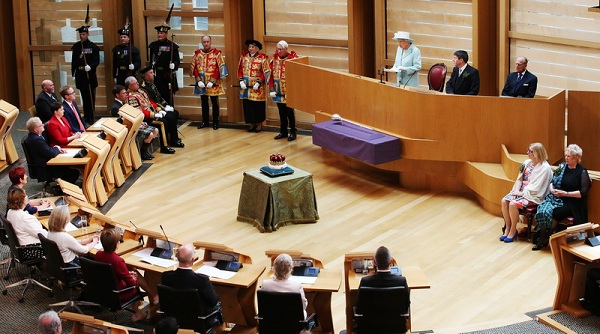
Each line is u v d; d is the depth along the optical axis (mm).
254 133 16250
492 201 11867
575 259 9078
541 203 10781
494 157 12438
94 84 16766
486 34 14352
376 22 15586
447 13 14734
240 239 11445
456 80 13289
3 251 10734
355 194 12961
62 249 9109
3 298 9555
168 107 15305
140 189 13305
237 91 16859
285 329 8000
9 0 17750
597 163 11836
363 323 7887
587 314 9016
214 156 14867
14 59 17969
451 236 11281
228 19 16500
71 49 17203
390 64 15617
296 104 15094
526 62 12867
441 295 9688
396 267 8211
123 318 9133
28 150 12375
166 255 9148
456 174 12781
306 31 16141
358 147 13000
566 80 13742
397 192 12984
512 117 12250
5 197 12555
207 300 8109
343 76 14008
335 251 10977
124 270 8680
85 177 12234
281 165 11938
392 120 13211
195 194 13070
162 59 16391
